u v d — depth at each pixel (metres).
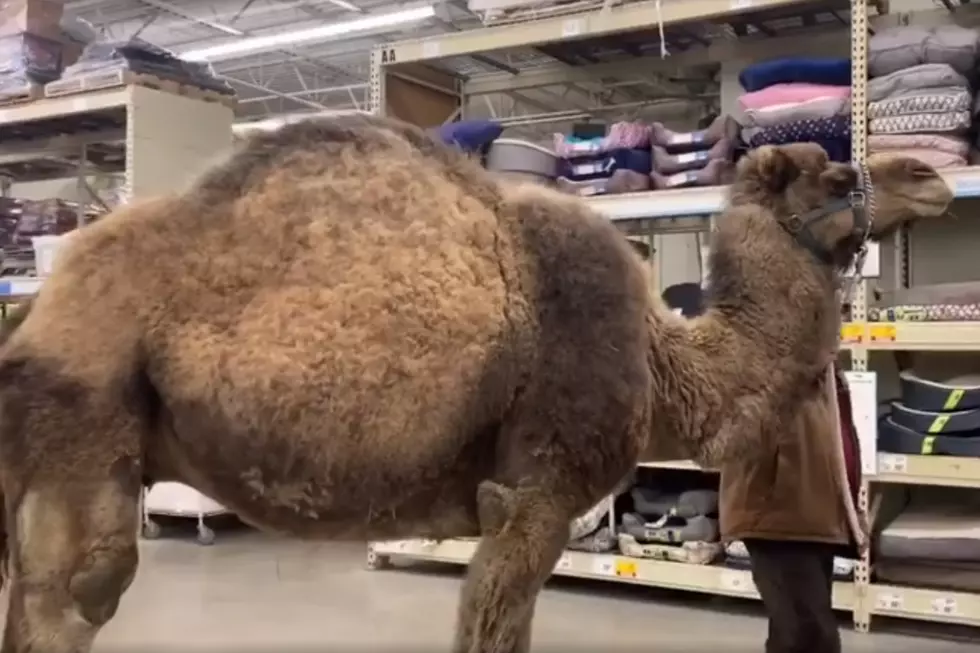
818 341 2.46
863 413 3.96
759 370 2.39
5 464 2.00
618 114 6.24
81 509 1.97
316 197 2.11
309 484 2.06
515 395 2.14
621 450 2.16
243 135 2.26
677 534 4.48
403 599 4.63
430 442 2.07
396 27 10.39
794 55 5.04
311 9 10.12
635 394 2.16
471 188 2.22
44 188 8.07
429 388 2.05
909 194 2.58
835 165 2.50
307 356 2.01
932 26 4.16
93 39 6.14
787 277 2.44
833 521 2.95
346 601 4.59
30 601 1.96
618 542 4.65
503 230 2.19
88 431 1.98
